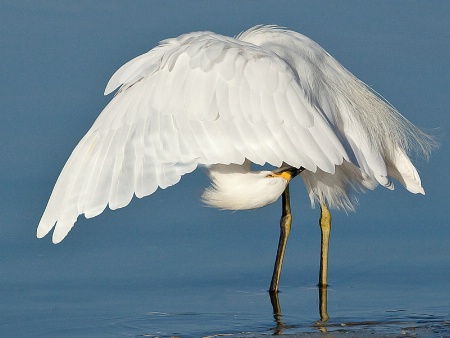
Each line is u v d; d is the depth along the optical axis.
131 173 13.59
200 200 16.05
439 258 16.92
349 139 14.26
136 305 15.06
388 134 15.01
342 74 15.07
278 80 13.55
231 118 13.47
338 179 15.54
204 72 13.75
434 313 14.70
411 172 15.09
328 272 16.55
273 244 17.45
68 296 15.33
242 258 16.95
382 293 15.62
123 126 13.95
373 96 15.20
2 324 14.34
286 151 13.27
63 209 13.80
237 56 13.78
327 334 13.80
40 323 14.34
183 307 14.98
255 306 15.08
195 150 13.46
